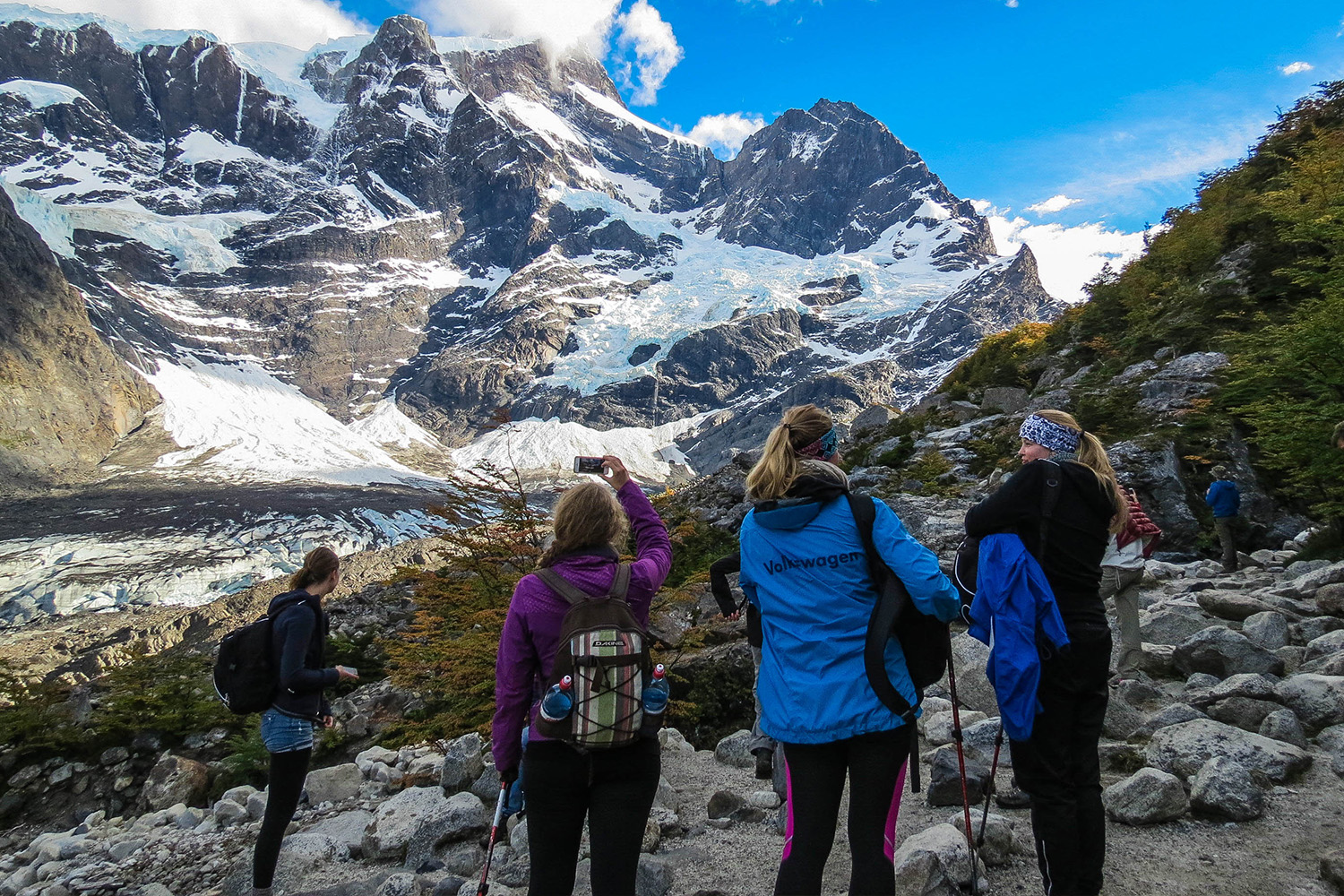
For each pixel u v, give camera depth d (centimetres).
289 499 17288
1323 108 2870
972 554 317
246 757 968
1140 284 2730
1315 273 1318
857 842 246
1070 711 293
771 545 280
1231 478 1400
